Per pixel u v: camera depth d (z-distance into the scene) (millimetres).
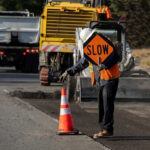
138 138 13586
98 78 13320
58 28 30484
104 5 30875
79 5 31078
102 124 13547
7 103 20047
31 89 25562
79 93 21938
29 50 42469
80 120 17109
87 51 13117
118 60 13242
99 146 12062
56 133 13734
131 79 22188
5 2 65938
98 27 26594
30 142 12375
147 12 95688
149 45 95688
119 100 22156
